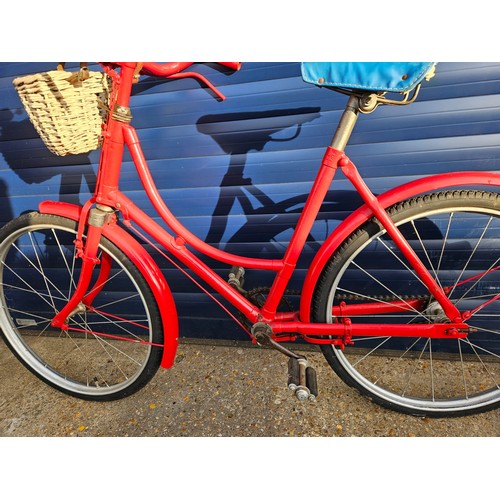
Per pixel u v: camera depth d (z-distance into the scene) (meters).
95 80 1.00
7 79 1.39
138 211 1.12
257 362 1.64
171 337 1.26
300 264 1.56
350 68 0.83
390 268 1.51
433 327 1.13
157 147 1.43
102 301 1.82
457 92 1.18
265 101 1.29
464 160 1.27
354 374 1.31
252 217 1.50
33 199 1.63
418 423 1.33
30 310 1.92
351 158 1.33
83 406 1.49
